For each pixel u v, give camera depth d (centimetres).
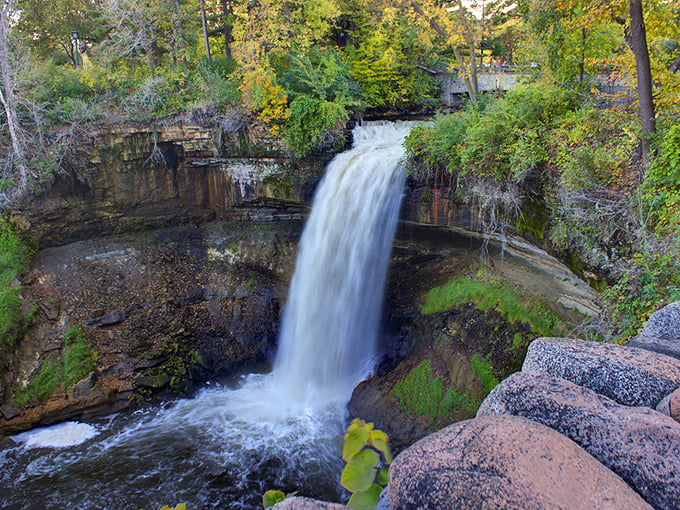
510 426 145
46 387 1578
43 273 1834
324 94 1864
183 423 1524
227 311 1948
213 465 1323
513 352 1260
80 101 1944
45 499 1208
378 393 1474
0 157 1864
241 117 1962
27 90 1997
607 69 1301
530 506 120
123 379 1661
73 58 3438
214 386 1748
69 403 1541
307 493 1231
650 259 833
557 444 137
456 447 143
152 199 2066
